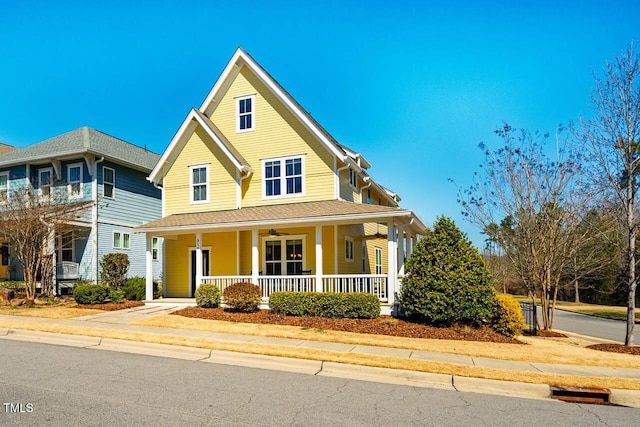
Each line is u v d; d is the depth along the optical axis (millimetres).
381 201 26438
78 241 20969
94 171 20844
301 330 11555
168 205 19109
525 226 13266
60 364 8086
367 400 6340
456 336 11062
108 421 5156
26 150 23078
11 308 15445
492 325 11953
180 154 19188
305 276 14883
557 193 12758
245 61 18500
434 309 11719
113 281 18500
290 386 6980
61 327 11641
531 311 15141
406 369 7926
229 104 18953
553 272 14094
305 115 17406
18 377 7090
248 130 18469
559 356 9320
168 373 7617
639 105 10172
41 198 19500
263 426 5160
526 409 6160
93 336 10617
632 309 10617
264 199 17828
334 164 17016
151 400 6031
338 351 9219
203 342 9977
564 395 7039
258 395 6422
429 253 12242
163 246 19125
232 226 15453
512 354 9359
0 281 21766
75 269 20312
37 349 9492
